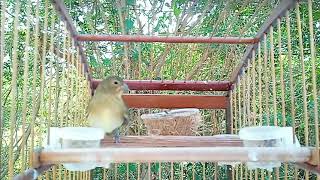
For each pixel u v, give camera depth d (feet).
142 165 2.20
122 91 1.36
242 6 1.56
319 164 0.95
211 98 1.86
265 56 1.49
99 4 1.66
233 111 1.85
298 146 1.03
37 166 0.95
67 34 1.42
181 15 1.66
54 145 1.06
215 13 1.71
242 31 1.59
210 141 1.16
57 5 1.25
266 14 1.65
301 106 2.02
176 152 0.94
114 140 1.21
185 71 2.06
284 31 2.02
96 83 1.80
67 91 1.45
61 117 1.45
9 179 0.90
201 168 2.27
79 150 0.95
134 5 1.65
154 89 1.83
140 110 2.15
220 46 1.90
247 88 1.71
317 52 2.01
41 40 1.91
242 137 1.11
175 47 1.96
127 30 1.78
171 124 1.55
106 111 1.34
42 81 1.16
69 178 1.42
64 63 1.49
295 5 1.18
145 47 1.98
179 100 1.84
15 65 0.94
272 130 1.09
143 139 1.18
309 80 2.03
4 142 1.90
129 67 2.03
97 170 2.13
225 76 2.00
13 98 0.93
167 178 2.27
